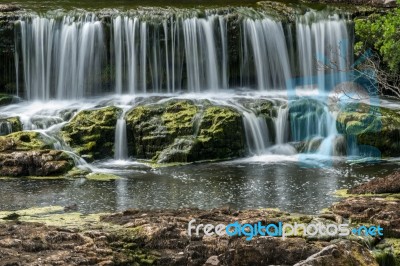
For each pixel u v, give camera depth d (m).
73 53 28.55
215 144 25.02
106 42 28.67
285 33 29.67
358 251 13.60
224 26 29.16
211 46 29.08
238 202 19.50
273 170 23.17
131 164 24.56
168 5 31.02
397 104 27.39
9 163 22.75
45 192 20.75
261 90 29.44
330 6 31.50
